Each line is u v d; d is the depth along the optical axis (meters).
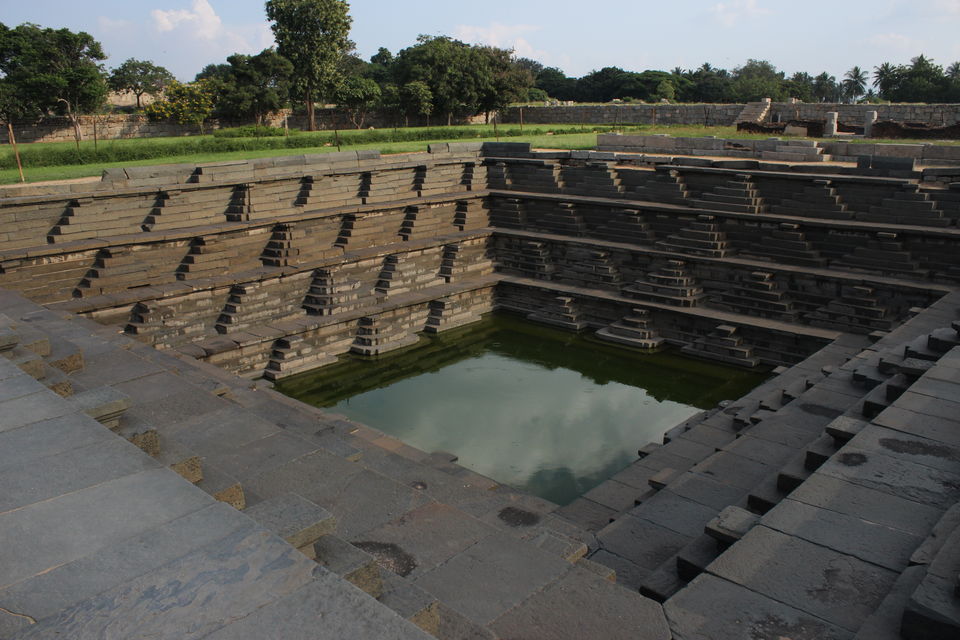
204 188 25.52
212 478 7.57
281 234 26.86
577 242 30.81
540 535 8.52
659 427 20.75
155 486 5.76
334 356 26.22
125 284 23.22
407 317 28.80
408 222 31.31
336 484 8.88
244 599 4.28
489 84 61.34
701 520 11.09
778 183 27.41
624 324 28.33
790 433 13.09
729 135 41.47
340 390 24.08
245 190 26.33
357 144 40.91
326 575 4.52
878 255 24.53
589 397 23.12
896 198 24.78
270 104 53.16
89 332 14.59
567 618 6.35
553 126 53.19
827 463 8.88
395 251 29.47
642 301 28.28
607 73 100.88
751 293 26.30
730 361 25.39
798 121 41.16
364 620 4.09
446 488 11.05
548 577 6.98
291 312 26.66
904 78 95.31
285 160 27.89
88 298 22.31
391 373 25.61
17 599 4.37
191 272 24.62
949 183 24.42
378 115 61.62
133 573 4.61
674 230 29.33
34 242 22.00
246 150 35.16
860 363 16.12
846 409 13.73
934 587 6.00
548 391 23.72
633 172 31.23
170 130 47.59
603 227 31.22
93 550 4.88
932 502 7.94
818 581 6.83
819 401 14.18
